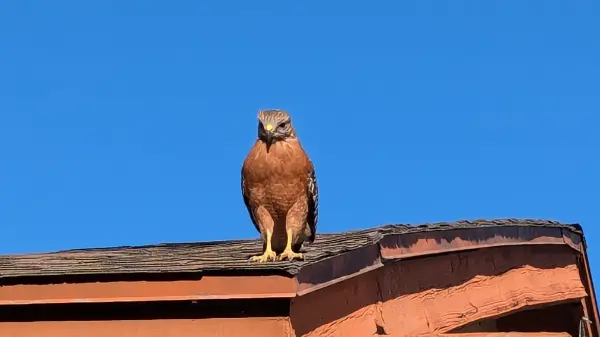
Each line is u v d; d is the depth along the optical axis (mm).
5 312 10312
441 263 13594
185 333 9758
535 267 15719
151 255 12906
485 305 14258
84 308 10094
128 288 9758
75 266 11195
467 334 12594
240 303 9570
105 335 10008
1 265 12539
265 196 10961
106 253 14609
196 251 13219
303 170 10898
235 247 13492
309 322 10070
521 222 15125
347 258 10719
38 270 10680
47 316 10242
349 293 11227
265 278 9344
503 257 15000
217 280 9484
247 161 10992
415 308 12844
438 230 13078
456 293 13836
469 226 13781
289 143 10883
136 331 9930
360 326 11391
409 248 12445
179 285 9594
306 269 9625
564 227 16156
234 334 9602
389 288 12281
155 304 9797
